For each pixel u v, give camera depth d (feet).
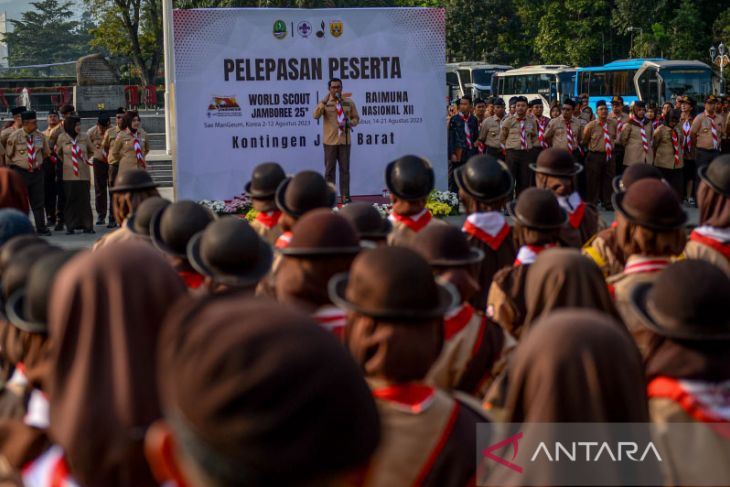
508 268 13.73
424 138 55.36
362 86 54.39
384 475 7.13
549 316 6.99
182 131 52.70
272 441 3.78
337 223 10.30
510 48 184.85
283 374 3.81
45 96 170.50
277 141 53.78
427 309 7.50
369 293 7.51
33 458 7.59
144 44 201.46
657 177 19.12
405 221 17.29
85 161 49.62
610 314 10.62
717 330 7.94
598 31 176.76
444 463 7.26
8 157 48.34
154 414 6.46
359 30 54.03
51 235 49.88
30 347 8.41
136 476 6.40
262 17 52.85
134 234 16.12
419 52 54.80
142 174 19.39
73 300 6.69
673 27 160.66
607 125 58.23
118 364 6.49
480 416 7.84
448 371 10.49
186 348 3.91
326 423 3.89
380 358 7.44
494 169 16.90
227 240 11.52
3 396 8.70
